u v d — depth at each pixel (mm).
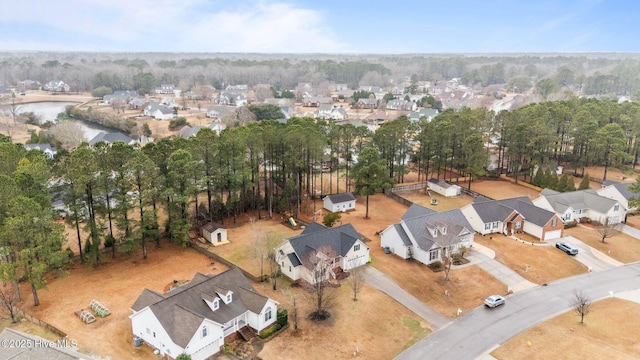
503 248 61562
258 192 71688
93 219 53406
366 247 55844
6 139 75750
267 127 73562
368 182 72812
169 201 59250
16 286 45781
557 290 50906
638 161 105188
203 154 63281
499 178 97250
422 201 82688
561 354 39281
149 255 58031
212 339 38719
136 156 53688
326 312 45250
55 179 58688
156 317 37469
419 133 92250
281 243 54875
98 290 48469
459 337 41969
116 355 37781
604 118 103125
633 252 61156
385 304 47094
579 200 73938
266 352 39312
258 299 42469
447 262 56844
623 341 41094
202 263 56125
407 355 39344
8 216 45469
